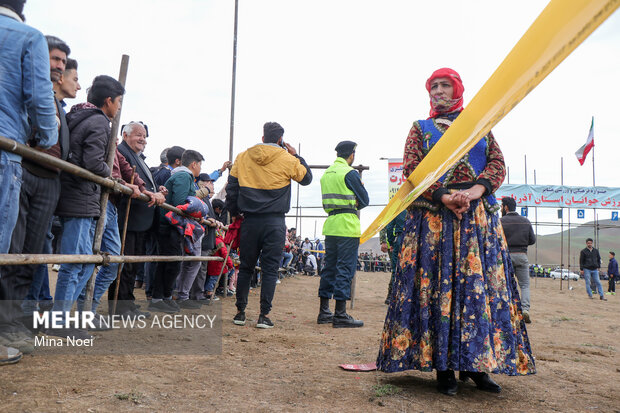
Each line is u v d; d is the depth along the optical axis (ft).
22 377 7.38
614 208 66.28
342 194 17.63
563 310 28.99
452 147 7.02
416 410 7.30
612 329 19.99
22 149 7.84
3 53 8.01
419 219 8.70
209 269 22.63
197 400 7.12
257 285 34.76
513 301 8.55
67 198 10.62
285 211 15.93
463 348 7.89
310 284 44.98
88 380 7.55
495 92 5.80
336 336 14.61
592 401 8.23
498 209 8.76
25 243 9.12
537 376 10.11
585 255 44.78
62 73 10.26
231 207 17.02
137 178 14.37
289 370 9.62
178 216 16.79
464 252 8.28
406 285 8.52
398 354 8.32
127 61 12.14
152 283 19.07
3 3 8.45
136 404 6.64
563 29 4.38
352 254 17.47
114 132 11.70
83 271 11.09
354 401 7.65
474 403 7.83
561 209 69.05
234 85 37.47
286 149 16.98
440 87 8.94
